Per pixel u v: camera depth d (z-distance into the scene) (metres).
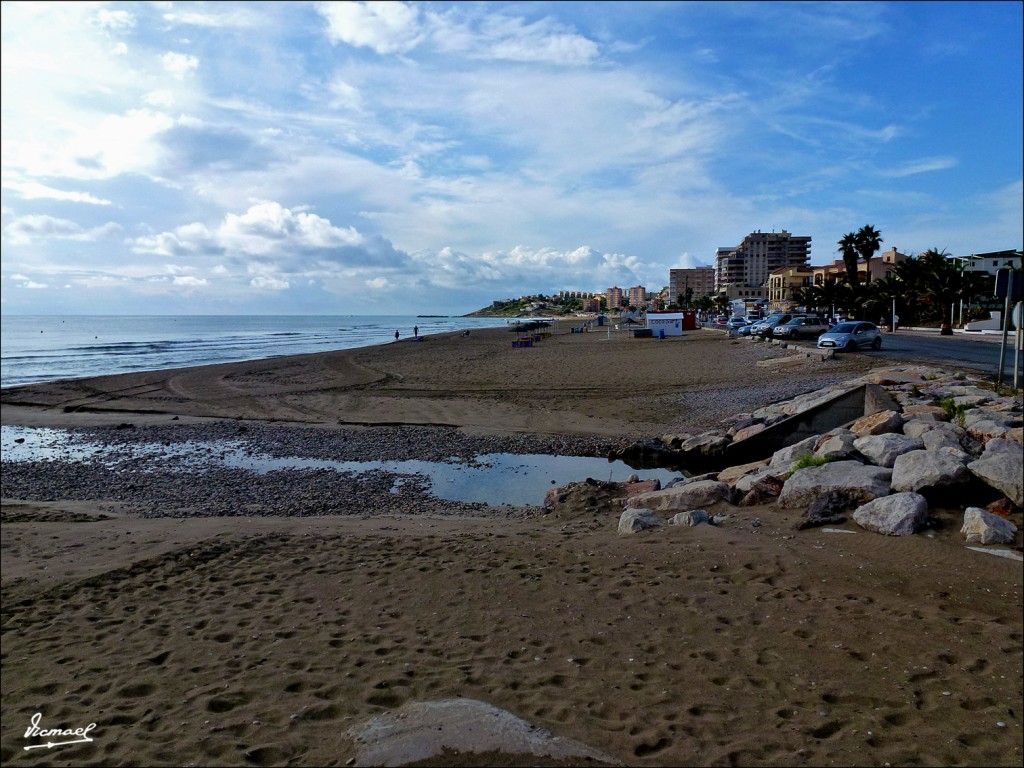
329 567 8.43
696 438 17.56
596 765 3.67
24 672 5.73
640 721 4.24
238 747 4.11
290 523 11.52
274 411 26.33
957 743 3.98
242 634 6.35
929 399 15.75
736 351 42.97
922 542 7.64
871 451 10.62
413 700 4.65
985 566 6.89
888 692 4.65
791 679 4.87
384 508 13.30
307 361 47.69
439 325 193.25
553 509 12.10
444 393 29.48
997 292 14.86
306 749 4.04
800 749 3.92
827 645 5.43
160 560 9.10
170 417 25.70
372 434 21.48
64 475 17.20
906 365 25.64
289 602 7.23
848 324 35.50
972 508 8.03
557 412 23.94
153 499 14.59
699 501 10.53
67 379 37.88
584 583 7.22
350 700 4.73
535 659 5.34
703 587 6.87
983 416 11.91
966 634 5.53
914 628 5.68
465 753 3.78
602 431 20.55
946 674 4.89
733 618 6.05
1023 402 13.12
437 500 13.88
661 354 45.78
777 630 5.75
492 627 6.12
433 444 19.72
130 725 4.60
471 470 16.62
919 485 8.73
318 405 27.45
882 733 4.11
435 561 8.42
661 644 5.55
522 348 60.34
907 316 70.56
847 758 3.83
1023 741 4.00
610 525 10.20
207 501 14.23
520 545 9.00
